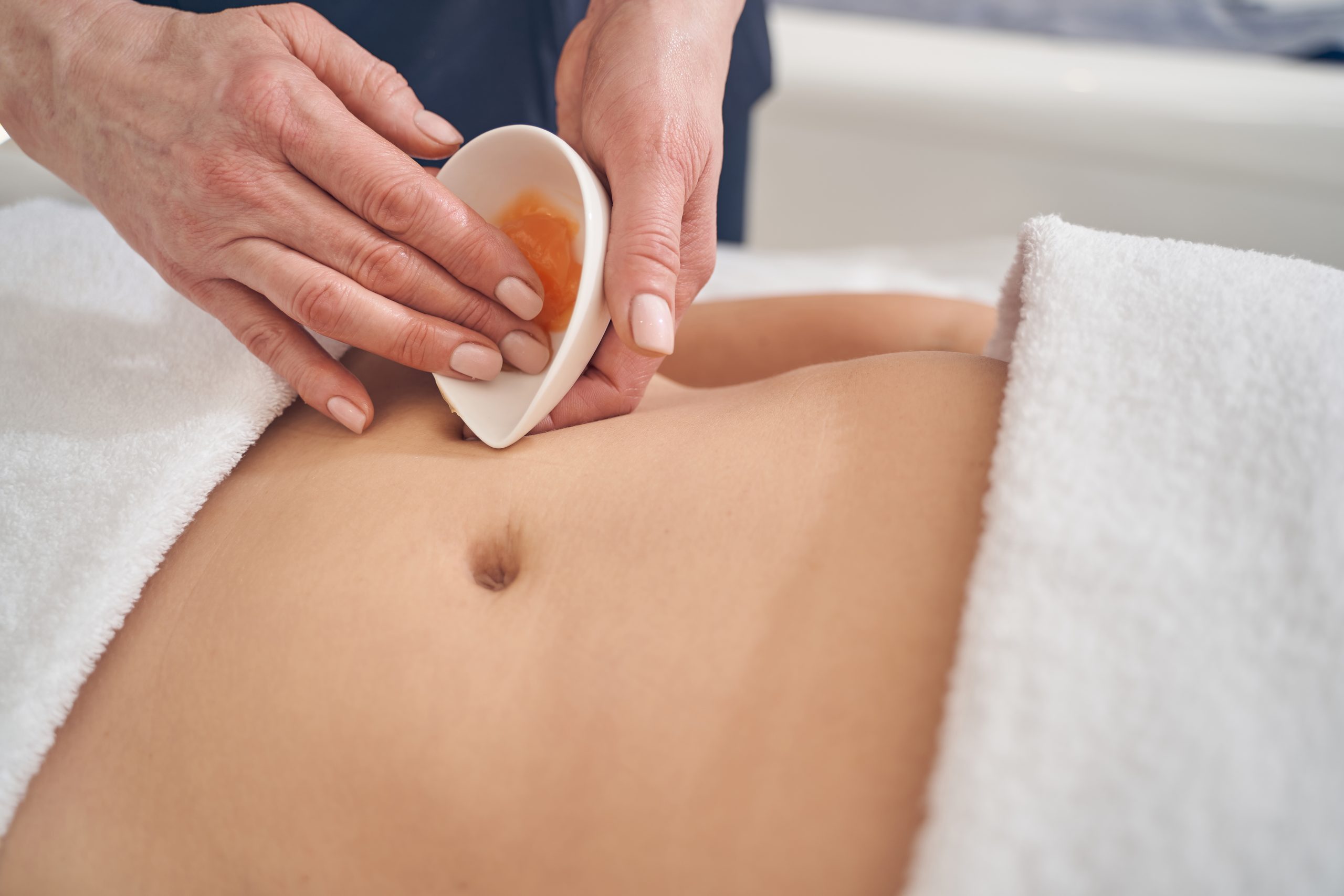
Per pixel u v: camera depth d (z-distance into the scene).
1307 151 1.45
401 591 0.45
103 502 0.49
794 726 0.37
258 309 0.55
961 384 0.48
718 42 0.59
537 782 0.39
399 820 0.40
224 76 0.51
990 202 1.62
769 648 0.39
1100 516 0.37
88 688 0.46
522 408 0.52
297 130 0.49
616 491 0.48
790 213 1.74
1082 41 1.64
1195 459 0.38
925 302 0.83
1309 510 0.36
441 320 0.52
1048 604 0.35
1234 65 1.54
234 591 0.47
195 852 0.42
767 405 0.51
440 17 0.93
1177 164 1.51
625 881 0.37
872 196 1.68
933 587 0.39
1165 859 0.31
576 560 0.45
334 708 0.42
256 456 0.56
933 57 1.58
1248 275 0.46
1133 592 0.35
